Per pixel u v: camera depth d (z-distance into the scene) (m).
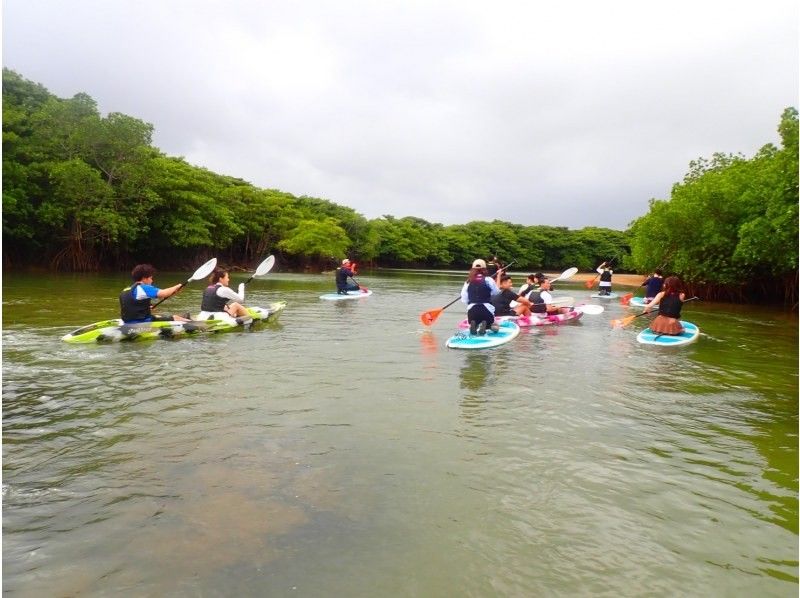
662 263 25.53
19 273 27.42
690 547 2.97
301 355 7.90
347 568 2.68
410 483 3.66
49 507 3.22
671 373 7.33
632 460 4.17
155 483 3.56
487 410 5.35
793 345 10.30
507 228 87.25
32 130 28.47
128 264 36.03
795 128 16.62
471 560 2.78
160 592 2.46
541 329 11.66
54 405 5.16
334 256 48.31
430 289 26.17
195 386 5.97
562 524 3.18
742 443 4.59
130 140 30.36
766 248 17.91
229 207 44.62
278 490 3.50
